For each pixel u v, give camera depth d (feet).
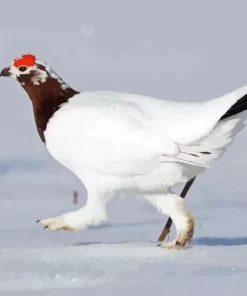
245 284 39.19
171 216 51.06
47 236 55.67
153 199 51.44
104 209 51.52
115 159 49.42
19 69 53.26
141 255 47.24
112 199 51.62
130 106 50.31
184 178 50.52
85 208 51.49
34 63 53.36
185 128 49.03
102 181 50.72
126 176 50.01
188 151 49.34
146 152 48.80
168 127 49.24
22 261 45.39
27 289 38.75
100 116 49.83
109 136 49.29
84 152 50.14
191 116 49.42
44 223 51.96
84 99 52.19
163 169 49.49
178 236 50.24
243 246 50.47
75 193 70.95
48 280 40.63
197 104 50.31
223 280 40.09
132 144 48.93
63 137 50.78
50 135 51.49
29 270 43.01
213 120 48.98
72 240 53.98
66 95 53.06
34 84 52.95
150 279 40.42
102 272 42.27
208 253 47.91
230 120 49.67
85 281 40.22
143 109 50.21
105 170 50.11
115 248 49.55
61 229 51.75
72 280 40.50
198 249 49.42
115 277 41.04
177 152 48.65
